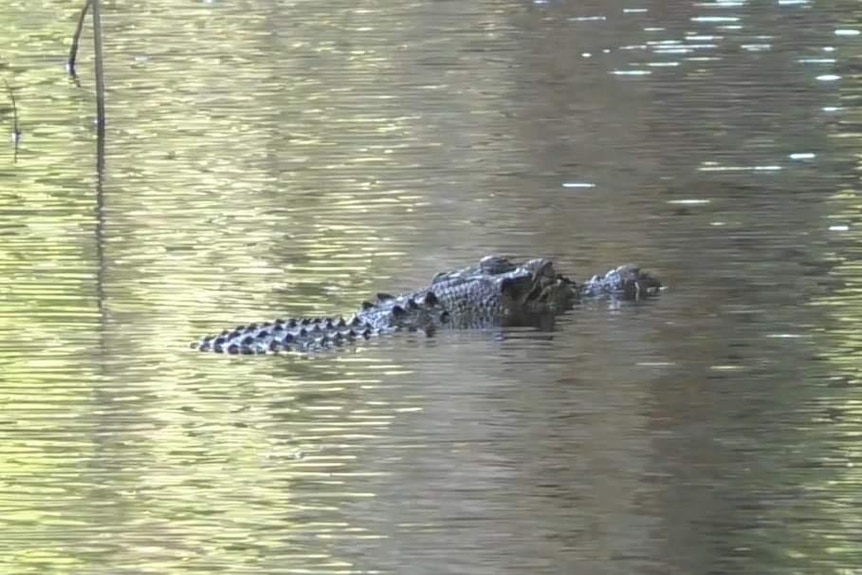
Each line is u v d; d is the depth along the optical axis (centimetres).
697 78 4594
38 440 2158
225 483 2006
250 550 1812
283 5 6194
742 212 3209
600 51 5059
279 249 3094
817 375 2323
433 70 4856
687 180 3484
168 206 3447
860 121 3994
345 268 2964
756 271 2831
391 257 3019
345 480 2003
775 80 4528
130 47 5428
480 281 2719
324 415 2234
